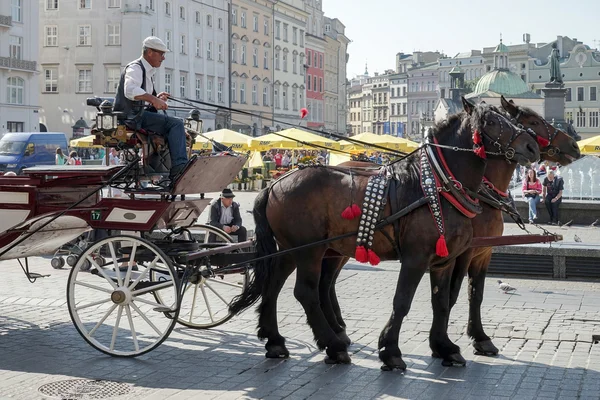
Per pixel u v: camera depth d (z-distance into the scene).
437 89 175.00
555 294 13.58
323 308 10.01
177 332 10.78
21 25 63.38
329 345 9.16
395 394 7.96
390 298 13.27
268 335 9.49
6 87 61.94
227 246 10.15
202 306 12.25
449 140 9.20
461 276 9.55
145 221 9.66
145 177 9.96
